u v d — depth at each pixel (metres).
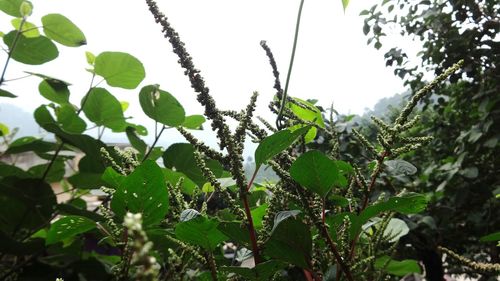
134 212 0.23
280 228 0.21
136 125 0.56
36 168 0.59
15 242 0.42
